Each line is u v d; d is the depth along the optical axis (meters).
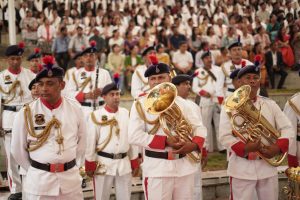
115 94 9.84
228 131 8.08
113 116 9.81
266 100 8.33
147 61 13.91
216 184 11.77
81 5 27.66
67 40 22.00
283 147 7.97
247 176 8.10
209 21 27.61
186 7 28.66
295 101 8.73
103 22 24.39
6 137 11.10
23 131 7.16
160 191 7.54
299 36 24.42
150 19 26.38
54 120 7.16
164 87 7.41
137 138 7.58
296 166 8.80
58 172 7.14
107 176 9.67
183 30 25.48
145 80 13.78
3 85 11.09
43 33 23.31
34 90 7.96
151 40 22.75
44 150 7.12
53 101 7.23
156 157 7.57
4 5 26.50
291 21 27.47
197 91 15.49
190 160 7.75
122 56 20.28
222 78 14.00
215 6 30.44
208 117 15.48
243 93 7.77
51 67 7.07
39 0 27.33
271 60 22.31
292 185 8.45
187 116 7.84
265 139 8.10
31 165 7.25
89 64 12.98
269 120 8.16
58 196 7.18
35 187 7.09
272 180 8.21
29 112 7.16
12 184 10.72
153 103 7.29
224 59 16.47
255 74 8.23
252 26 27.33
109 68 20.00
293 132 8.19
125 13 26.91
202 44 21.42
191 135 7.71
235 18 26.67
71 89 13.00
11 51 11.05
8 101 11.10
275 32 26.08
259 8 29.53
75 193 7.39
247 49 22.56
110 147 9.66
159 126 7.57
